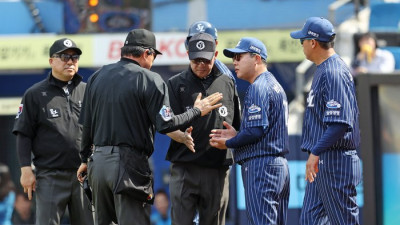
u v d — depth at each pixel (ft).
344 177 71.51
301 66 136.56
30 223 139.03
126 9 140.87
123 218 69.21
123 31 140.97
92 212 82.43
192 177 78.02
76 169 81.41
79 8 140.36
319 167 72.08
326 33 71.77
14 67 140.67
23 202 140.26
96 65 139.44
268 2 151.43
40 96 81.20
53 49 81.00
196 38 76.54
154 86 68.64
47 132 81.05
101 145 69.36
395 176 49.67
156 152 136.87
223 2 151.74
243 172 75.41
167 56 138.31
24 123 80.79
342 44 136.77
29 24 153.48
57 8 153.79
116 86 69.21
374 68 129.49
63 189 81.10
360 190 100.78
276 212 74.69
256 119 72.84
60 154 80.84
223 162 78.43
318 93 71.61
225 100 78.28
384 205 49.85
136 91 68.80
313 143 72.38
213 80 78.13
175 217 78.64
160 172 136.36
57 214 81.00
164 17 151.94
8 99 147.95
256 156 74.23
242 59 75.36
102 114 69.46
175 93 77.97
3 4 152.76
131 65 70.13
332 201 71.97
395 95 49.52
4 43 140.46
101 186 69.56
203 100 71.05
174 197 78.74
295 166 106.73
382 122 49.70
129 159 68.49
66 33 140.77
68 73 80.74
